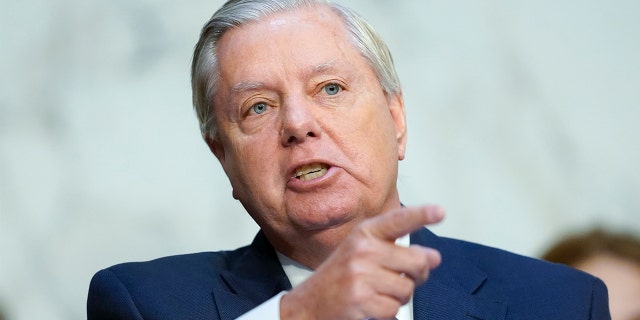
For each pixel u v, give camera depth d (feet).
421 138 22.08
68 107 21.09
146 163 21.09
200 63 11.73
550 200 22.30
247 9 11.46
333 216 10.94
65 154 20.93
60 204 20.83
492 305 11.47
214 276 11.98
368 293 8.93
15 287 20.48
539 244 22.13
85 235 20.76
